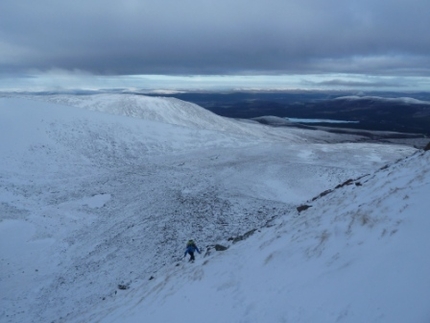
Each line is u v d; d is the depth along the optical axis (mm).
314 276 6949
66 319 15523
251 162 46375
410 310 4602
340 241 7957
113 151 53562
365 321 4895
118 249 22906
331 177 39656
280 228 12750
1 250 24578
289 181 38781
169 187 34688
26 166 42750
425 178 9508
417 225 6754
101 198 34688
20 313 17719
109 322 11211
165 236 22922
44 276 21562
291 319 5906
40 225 28859
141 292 13234
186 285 10688
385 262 6055
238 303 7555
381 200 9102
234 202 28578
